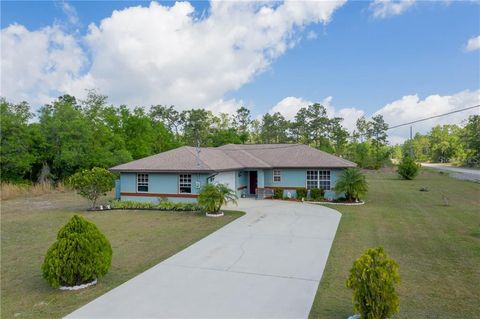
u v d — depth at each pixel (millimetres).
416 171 35281
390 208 17422
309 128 66125
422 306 5910
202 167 18312
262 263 8570
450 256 9008
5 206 20359
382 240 10789
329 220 14250
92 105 39938
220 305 6094
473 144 58594
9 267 8742
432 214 15508
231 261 8773
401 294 6469
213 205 15547
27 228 13805
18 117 29781
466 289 6719
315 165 21406
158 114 63125
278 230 12398
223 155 23719
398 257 8953
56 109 32719
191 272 7945
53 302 6391
